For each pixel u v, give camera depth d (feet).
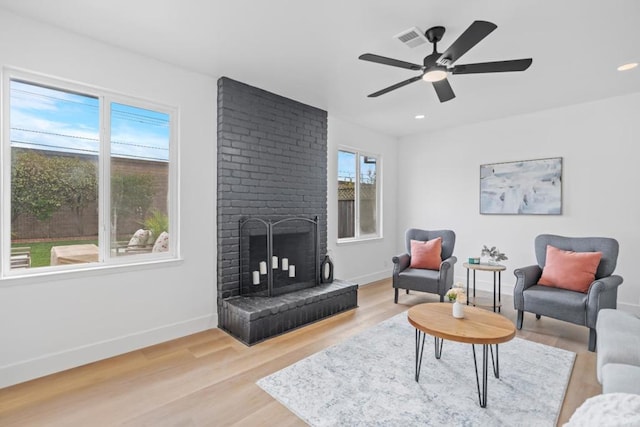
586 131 12.60
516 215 14.42
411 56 8.92
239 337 9.57
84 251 8.26
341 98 12.25
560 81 10.51
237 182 10.70
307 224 12.94
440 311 7.95
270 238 10.91
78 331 7.93
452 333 6.48
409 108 13.47
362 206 17.02
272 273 11.28
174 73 9.52
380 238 17.56
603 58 8.91
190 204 9.93
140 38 8.04
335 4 6.63
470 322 7.15
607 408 3.51
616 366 5.09
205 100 10.22
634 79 10.34
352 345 9.12
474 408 6.24
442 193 16.93
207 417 6.03
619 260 11.94
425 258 13.53
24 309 7.21
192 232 9.98
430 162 17.38
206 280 10.32
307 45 8.35
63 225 7.96
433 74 7.27
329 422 5.87
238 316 9.57
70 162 8.05
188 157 9.87
